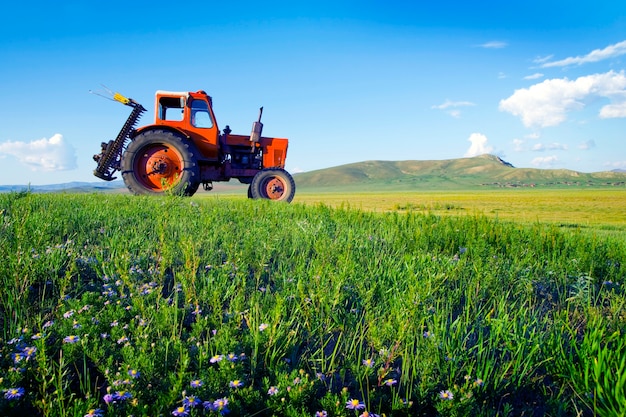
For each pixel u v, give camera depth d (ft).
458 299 12.13
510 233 21.13
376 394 7.57
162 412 6.33
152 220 20.15
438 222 23.81
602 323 10.29
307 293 11.00
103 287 11.37
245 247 14.61
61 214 19.44
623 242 20.75
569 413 7.48
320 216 24.30
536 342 8.85
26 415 6.65
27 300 10.27
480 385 7.68
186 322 9.99
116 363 7.71
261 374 8.07
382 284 11.68
